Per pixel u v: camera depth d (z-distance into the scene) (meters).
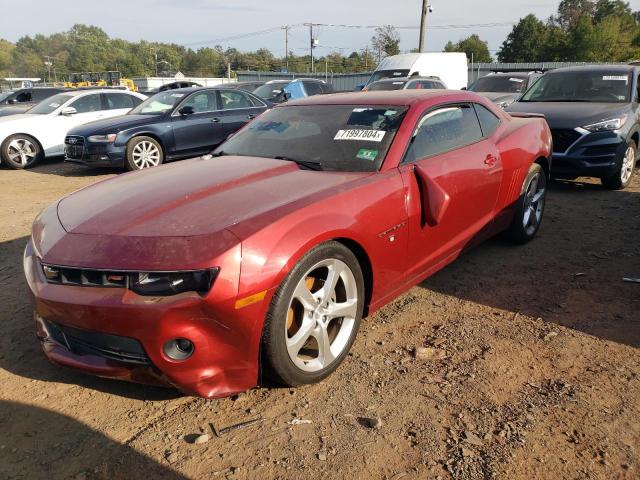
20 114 11.87
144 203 2.88
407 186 3.33
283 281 2.57
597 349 3.20
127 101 12.78
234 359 2.52
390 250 3.24
